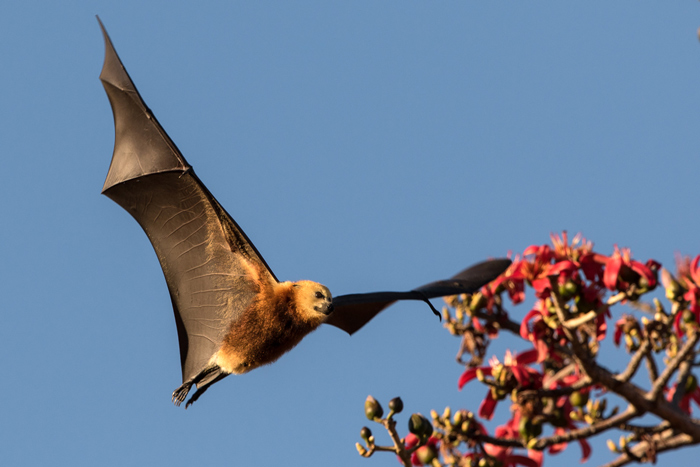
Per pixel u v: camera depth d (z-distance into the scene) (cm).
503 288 1462
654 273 1241
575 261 1270
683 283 1236
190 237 1368
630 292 1212
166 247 1391
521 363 1346
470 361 1491
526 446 1264
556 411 1338
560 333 1294
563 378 1387
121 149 1338
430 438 1282
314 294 1311
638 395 1219
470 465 1266
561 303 1230
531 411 1261
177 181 1316
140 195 1355
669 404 1288
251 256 1344
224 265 1359
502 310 1472
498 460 1255
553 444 1256
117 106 1296
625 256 1236
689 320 1209
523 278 1334
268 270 1343
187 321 1393
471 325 1495
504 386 1278
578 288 1239
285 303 1317
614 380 1216
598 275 1280
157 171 1309
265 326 1312
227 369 1345
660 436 1309
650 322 1199
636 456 1275
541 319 1304
